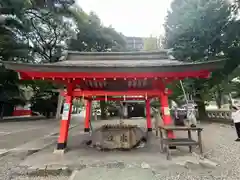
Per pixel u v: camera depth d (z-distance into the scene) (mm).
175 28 12750
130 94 4969
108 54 6574
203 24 10688
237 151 4664
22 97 19547
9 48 13875
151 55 6332
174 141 4184
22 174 3410
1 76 14086
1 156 4516
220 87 13266
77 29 17172
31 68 4223
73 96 5207
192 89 12586
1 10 13016
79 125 11602
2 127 10922
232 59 10820
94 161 3865
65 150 4715
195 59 12109
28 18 15289
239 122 6133
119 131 5258
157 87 5109
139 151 4734
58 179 3244
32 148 5176
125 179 3023
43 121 15211
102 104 16969
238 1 9531
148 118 8469
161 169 3418
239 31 9922
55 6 15016
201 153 4129
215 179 3008
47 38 17484
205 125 10453
